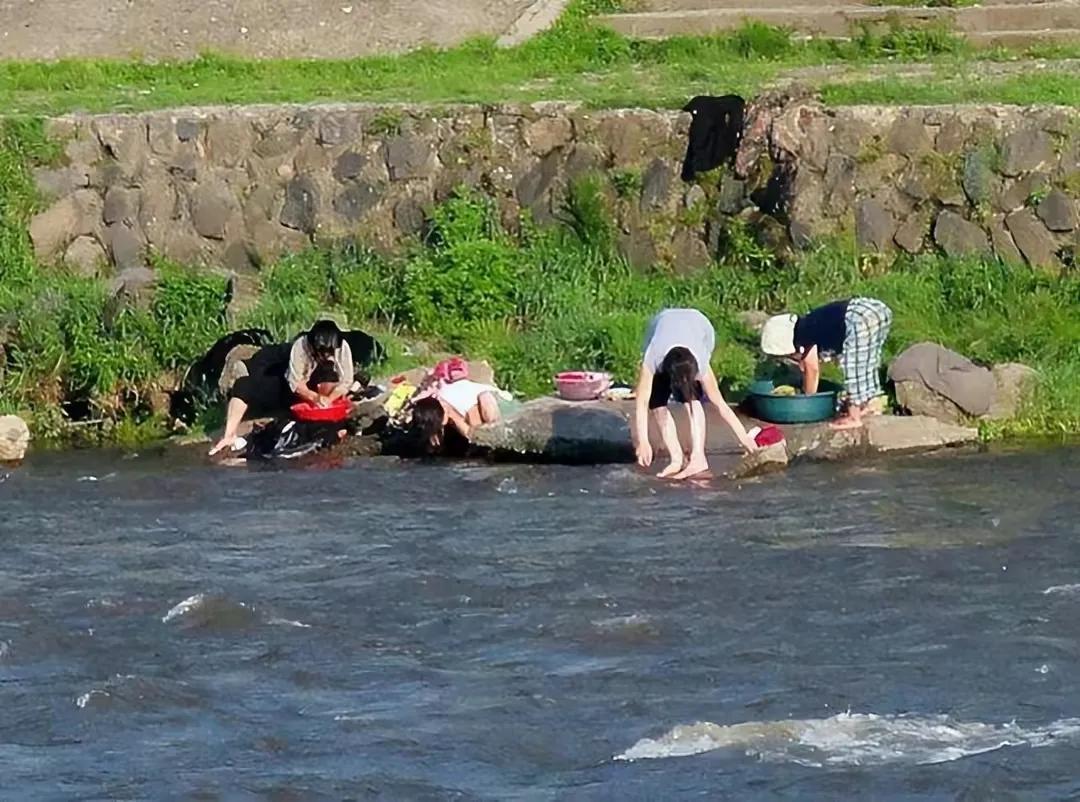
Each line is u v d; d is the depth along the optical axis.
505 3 73.75
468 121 59.03
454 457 49.16
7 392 53.84
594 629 34.16
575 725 29.66
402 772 27.97
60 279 57.50
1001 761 27.59
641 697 30.73
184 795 27.23
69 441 52.97
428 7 73.38
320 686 31.67
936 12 69.25
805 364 49.06
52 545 41.00
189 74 68.94
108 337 54.31
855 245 55.81
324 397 50.03
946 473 45.72
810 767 27.62
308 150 59.19
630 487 45.12
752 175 57.09
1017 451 47.94
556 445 48.03
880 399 49.12
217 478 47.56
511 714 30.14
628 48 69.19
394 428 49.81
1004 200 55.44
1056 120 55.44
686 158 57.94
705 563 38.25
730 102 57.94
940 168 55.81
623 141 58.34
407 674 32.12
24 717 30.33
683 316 46.31
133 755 28.77
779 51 68.19
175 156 59.31
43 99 63.69
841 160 56.19
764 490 44.50
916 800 26.48
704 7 72.50
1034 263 55.06
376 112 59.28
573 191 58.09
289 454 49.25
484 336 55.09
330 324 50.47
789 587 36.44
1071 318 53.47
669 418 46.41
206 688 31.58
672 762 27.97
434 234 57.97
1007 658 32.12
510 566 38.41
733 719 29.69
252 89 65.06
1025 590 35.94
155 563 39.31
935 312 53.91
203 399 52.66
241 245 58.78
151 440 52.66
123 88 66.56
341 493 45.44
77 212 59.03
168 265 58.19
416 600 36.25
